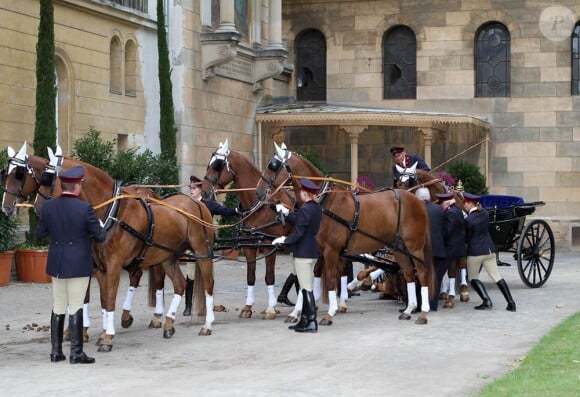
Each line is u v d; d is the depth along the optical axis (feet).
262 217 56.03
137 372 39.09
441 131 114.62
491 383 35.19
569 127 116.57
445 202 59.11
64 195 41.04
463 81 118.83
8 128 72.64
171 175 82.64
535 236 73.56
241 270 85.76
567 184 116.67
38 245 71.20
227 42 98.02
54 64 71.31
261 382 36.86
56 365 40.73
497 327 51.49
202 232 49.39
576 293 67.92
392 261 61.21
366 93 121.90
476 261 58.65
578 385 33.83
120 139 88.89
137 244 45.37
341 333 49.37
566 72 116.67
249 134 110.01
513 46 117.80
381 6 121.19
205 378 37.73
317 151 121.60
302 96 124.88
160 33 90.07
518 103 117.80
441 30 119.34
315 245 50.26
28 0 74.59
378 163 120.26
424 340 47.06
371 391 35.12
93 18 83.20
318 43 124.16
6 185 43.88
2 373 38.86
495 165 118.42
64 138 80.18
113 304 44.34
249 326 52.13
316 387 35.86
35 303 60.85
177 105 95.14
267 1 112.98
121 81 88.07
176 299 48.42
